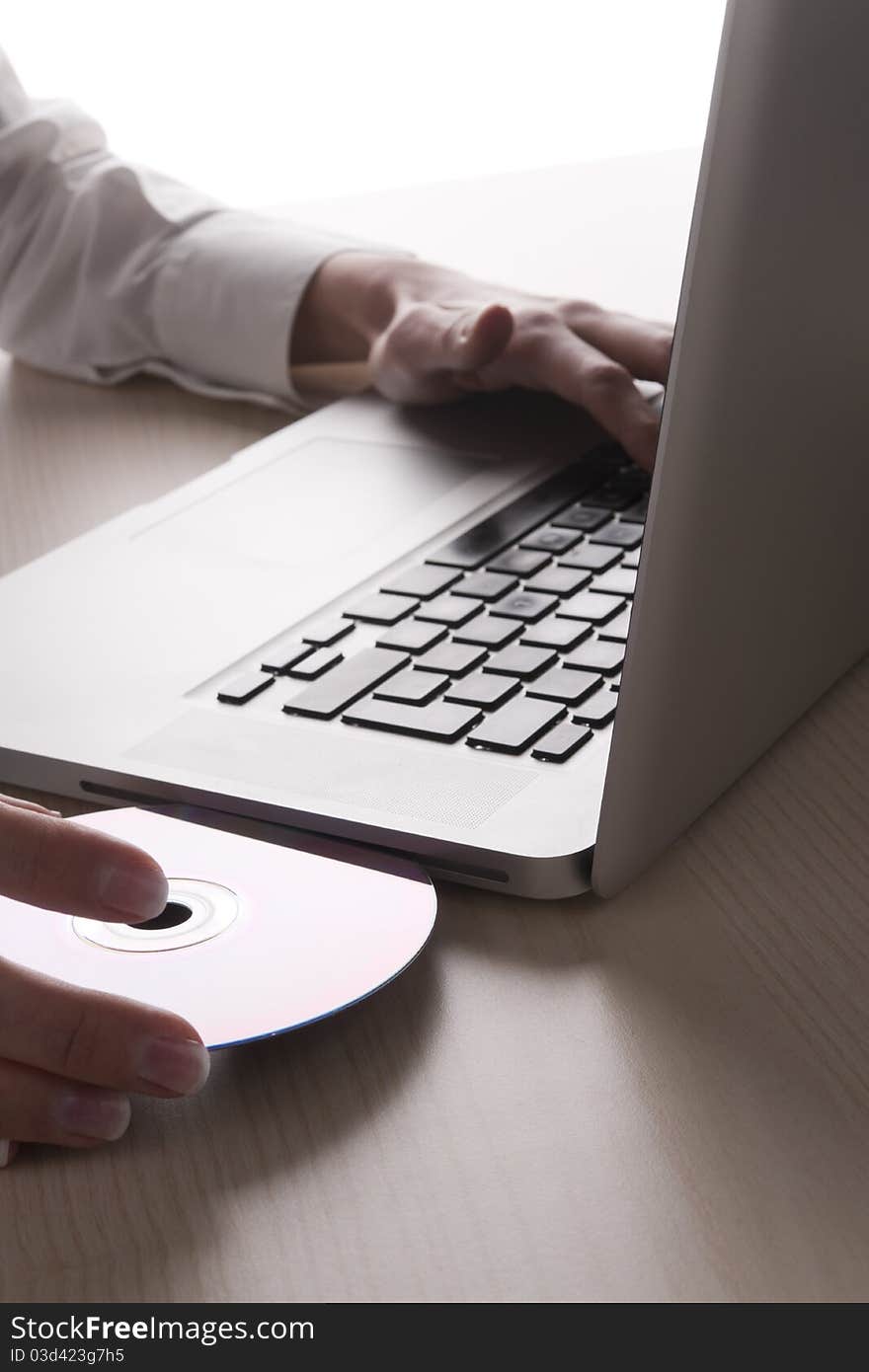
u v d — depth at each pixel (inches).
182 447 35.8
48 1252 12.8
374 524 28.0
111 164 41.5
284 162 119.6
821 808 19.8
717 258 14.5
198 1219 13.1
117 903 14.2
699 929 17.3
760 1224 12.9
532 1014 15.8
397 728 20.2
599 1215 13.0
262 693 21.5
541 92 118.6
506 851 17.5
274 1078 15.0
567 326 36.2
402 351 35.6
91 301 40.9
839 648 22.3
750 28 13.9
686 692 17.0
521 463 31.3
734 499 16.1
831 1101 14.4
